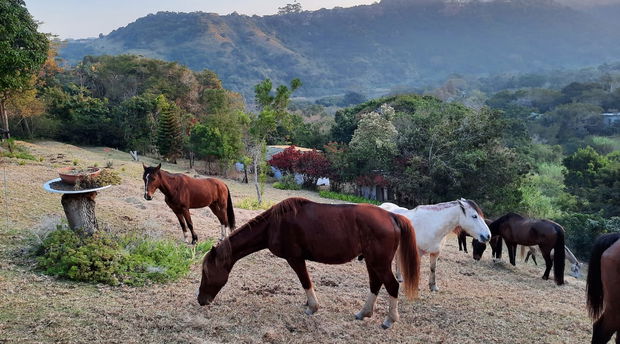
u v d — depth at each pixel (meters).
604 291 4.70
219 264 5.45
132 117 40.31
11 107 31.31
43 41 20.52
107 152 35.25
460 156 22.97
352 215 5.30
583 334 5.95
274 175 34.53
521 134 47.69
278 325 5.38
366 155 27.11
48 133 37.22
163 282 6.67
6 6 15.53
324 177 29.75
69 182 7.24
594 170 32.44
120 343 4.61
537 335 5.77
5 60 15.56
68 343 4.50
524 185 28.97
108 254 6.74
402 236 5.46
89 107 41.09
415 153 24.66
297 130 48.69
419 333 5.49
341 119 47.56
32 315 5.03
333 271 8.14
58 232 7.06
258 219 5.53
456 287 8.02
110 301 5.68
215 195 9.42
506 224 10.51
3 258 6.80
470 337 5.52
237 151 31.83
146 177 8.08
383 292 7.12
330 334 5.26
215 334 5.03
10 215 9.01
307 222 5.30
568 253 12.76
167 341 4.75
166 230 9.74
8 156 18.64
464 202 7.13
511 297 7.72
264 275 7.44
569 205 27.34
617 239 4.77
